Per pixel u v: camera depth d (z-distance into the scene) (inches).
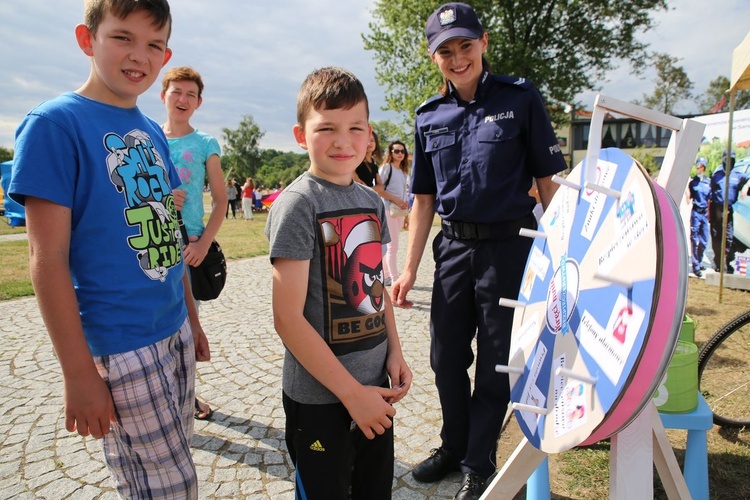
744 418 102.2
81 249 52.7
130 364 54.6
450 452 89.1
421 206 95.1
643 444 43.9
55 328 48.5
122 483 58.0
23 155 48.4
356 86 54.7
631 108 45.4
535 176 83.7
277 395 123.0
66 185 50.2
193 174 107.6
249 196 735.7
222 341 163.6
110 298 53.7
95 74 56.2
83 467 92.7
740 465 90.7
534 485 75.6
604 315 39.3
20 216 480.1
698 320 171.3
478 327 84.0
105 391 50.9
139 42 53.8
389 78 784.3
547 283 53.4
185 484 59.1
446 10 80.4
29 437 103.3
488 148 80.0
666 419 74.5
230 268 302.7
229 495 85.2
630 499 43.1
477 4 708.0
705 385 114.7
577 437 38.7
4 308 202.5
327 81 53.8
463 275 84.4
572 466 91.4
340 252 55.4
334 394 54.1
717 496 82.3
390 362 61.6
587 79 784.3
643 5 737.6
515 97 80.0
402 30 749.3
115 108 57.3
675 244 34.5
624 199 40.1
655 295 33.2
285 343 52.4
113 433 57.4
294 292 51.2
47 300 48.4
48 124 49.8
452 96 87.0
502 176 80.2
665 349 33.5
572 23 765.3
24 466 93.2
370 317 57.9
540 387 48.4
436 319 88.7
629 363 34.1
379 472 61.1
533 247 60.9
